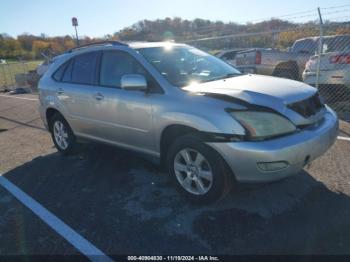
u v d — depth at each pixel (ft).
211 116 10.81
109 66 15.10
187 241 9.93
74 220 11.59
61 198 13.34
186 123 11.37
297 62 37.06
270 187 12.71
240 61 40.68
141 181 14.30
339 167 14.16
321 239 9.54
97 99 15.15
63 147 18.76
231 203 11.81
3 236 10.91
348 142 17.21
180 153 12.07
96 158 17.75
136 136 13.83
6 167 17.70
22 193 14.10
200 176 11.63
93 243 10.19
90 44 16.90
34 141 22.88
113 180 14.65
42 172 16.40
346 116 22.63
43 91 18.92
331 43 28.02
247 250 9.33
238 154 10.38
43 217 11.94
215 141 10.71
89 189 13.94
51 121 19.33
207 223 10.73
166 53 14.51
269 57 38.50
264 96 10.91
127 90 13.78
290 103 10.91
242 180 10.75
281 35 40.78
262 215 10.93
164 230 10.55
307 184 12.81
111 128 14.94
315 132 11.01
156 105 12.48
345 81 22.95
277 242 9.55
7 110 39.01
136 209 11.99
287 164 10.31
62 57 18.44
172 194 12.92
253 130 10.32
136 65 13.76
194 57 15.21
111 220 11.39
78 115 16.69
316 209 11.05
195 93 11.67
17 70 106.32
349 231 9.80
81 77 16.61
